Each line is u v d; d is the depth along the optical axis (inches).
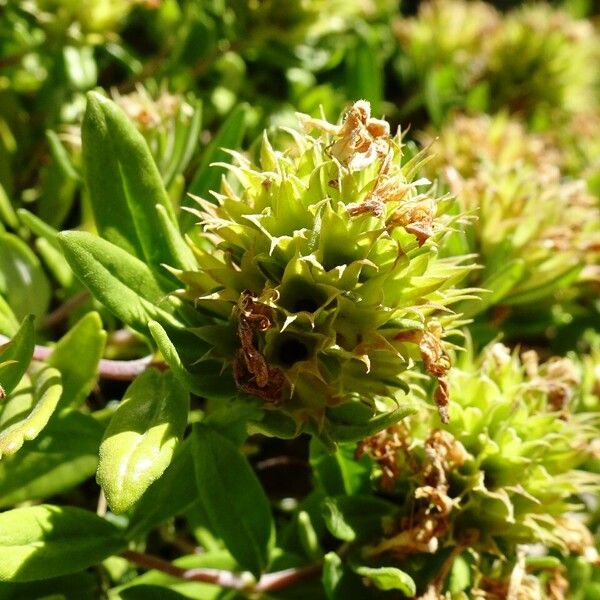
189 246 2.5
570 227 3.7
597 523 3.3
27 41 3.9
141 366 2.7
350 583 2.6
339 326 2.2
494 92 5.3
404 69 5.4
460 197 3.4
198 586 2.8
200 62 4.1
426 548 2.5
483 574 2.7
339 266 2.2
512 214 3.6
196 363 2.3
